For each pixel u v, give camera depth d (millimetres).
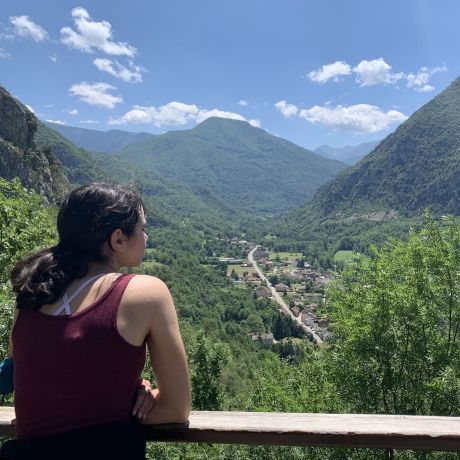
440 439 1721
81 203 1737
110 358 1502
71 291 1617
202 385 19016
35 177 73875
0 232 8570
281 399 12336
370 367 9906
